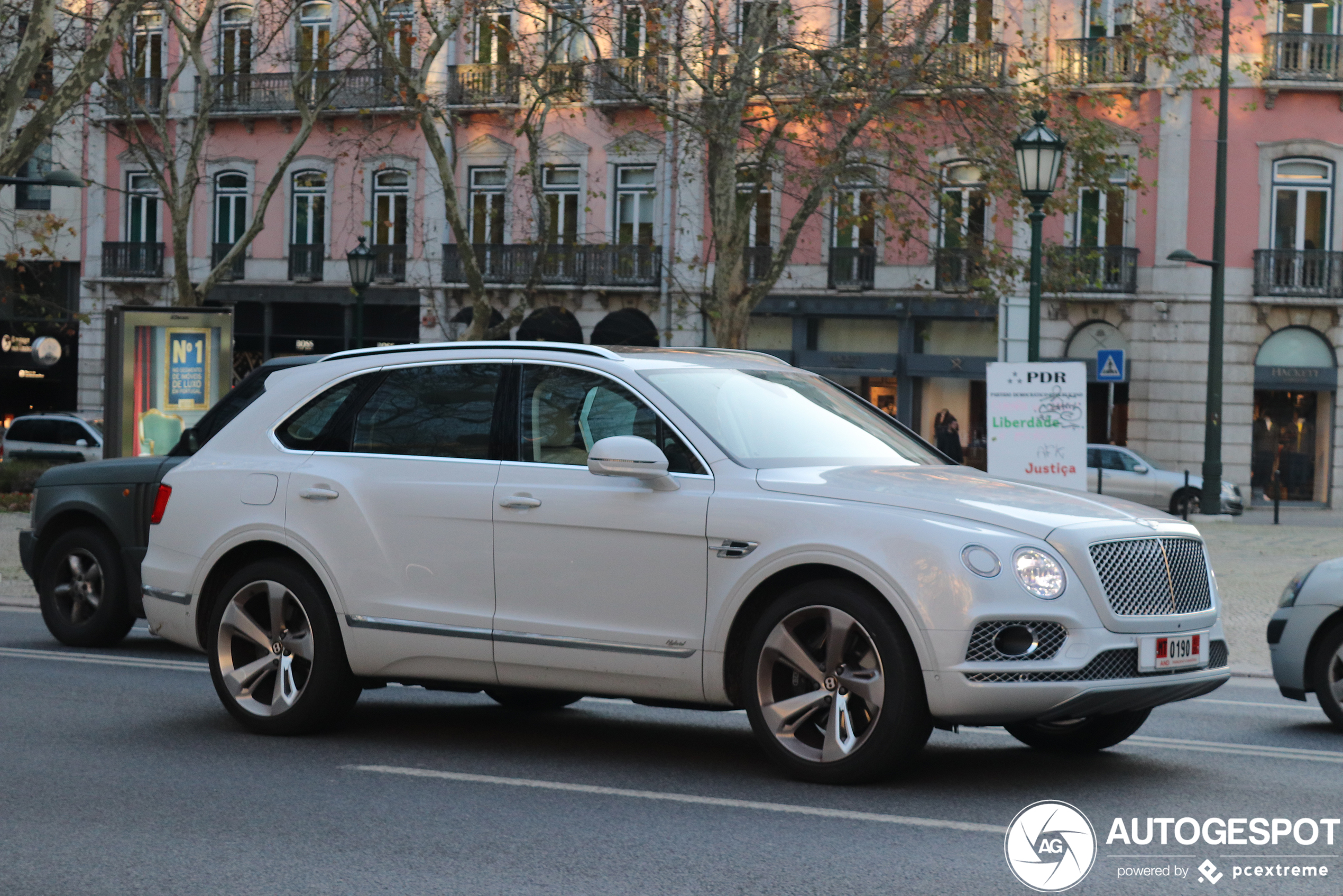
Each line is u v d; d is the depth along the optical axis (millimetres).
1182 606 6574
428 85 39688
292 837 5621
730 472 6750
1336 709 8711
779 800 6250
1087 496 6934
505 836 5641
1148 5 34062
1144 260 35250
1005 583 6125
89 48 17656
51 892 4902
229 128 42500
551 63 26875
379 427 7734
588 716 8703
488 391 7477
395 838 5609
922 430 37469
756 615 6660
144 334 18422
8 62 26562
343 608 7508
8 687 9398
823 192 22656
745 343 23109
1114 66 34344
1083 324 35875
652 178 38562
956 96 22656
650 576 6766
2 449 39156
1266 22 34531
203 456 8242
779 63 23266
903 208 23047
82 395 44656
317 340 42375
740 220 23000
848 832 5711
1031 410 14375
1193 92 34688
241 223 42781
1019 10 31891
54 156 44125
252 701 7836
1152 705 6520
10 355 45219
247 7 41531
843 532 6355
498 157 39781
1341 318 34812
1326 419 35250
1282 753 7789
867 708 6391
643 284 38438
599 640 6855
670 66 26250
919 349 37219
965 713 6102
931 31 23672
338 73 28422
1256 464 35375
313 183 42000
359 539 7496
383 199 41406
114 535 11281
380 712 8734
